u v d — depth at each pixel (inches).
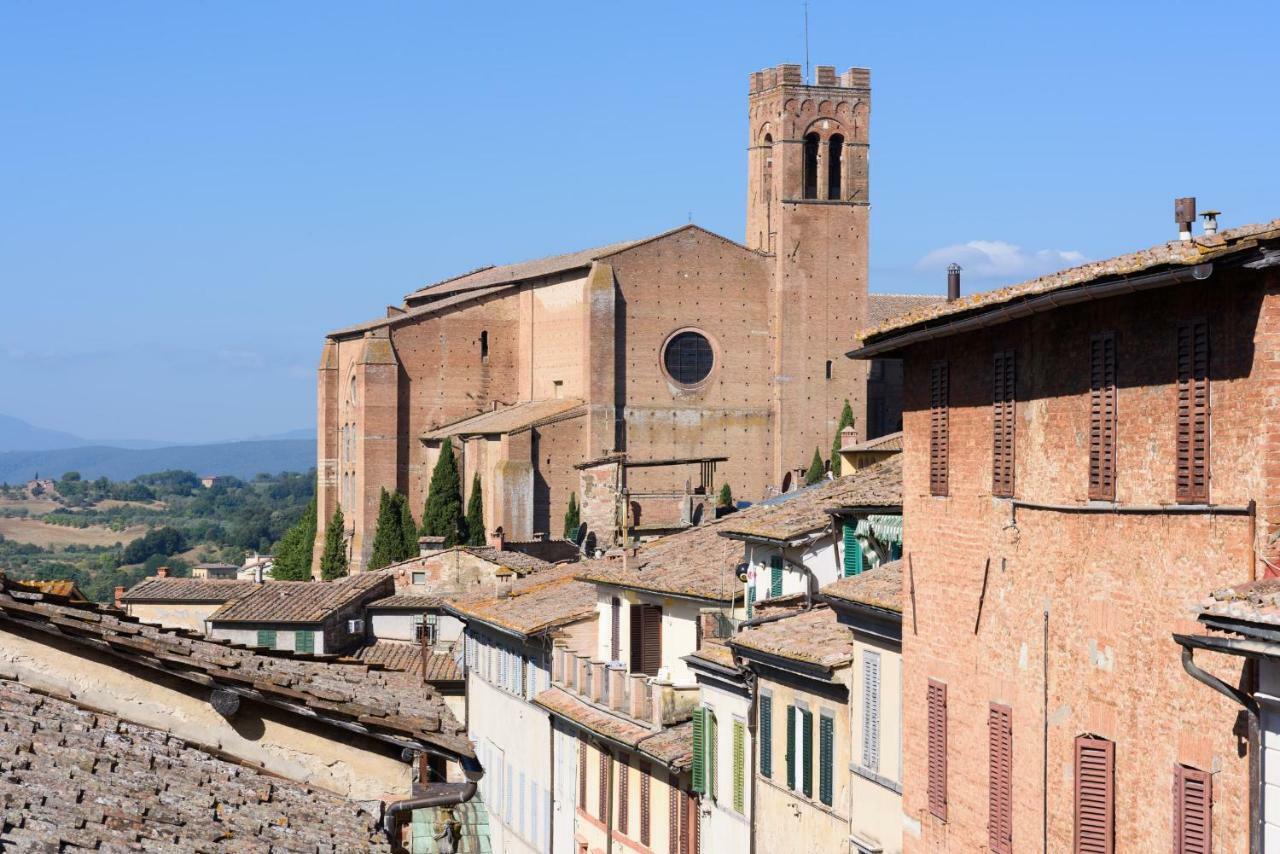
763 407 6781.5
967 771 1375.5
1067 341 1215.6
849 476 2292.1
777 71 6820.9
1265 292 973.8
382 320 7554.1
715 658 2096.5
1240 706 982.4
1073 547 1199.6
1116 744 1135.6
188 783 933.8
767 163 6929.1
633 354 6614.2
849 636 1764.3
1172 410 1073.5
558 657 2827.3
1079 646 1187.9
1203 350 1039.0
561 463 6491.1
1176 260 995.9
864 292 6845.5
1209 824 1017.5
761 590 2208.4
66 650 987.3
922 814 1462.8
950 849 1407.5
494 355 7145.7
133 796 890.7
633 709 2458.2
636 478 6589.6
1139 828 1103.0
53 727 939.3
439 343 7071.9
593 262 6579.7
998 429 1331.2
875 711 1624.0
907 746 1496.1
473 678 3572.8
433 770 1213.1
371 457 6988.2
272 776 1001.5
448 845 1178.6
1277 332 971.3
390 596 4493.1
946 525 1423.5
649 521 5388.8
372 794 1032.8
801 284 6781.5
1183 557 1056.8
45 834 807.1
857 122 6840.6
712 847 2130.9
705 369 6717.5
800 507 2169.0
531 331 7042.3
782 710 1867.6
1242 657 955.3
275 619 4055.1
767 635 1877.5
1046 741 1232.2
